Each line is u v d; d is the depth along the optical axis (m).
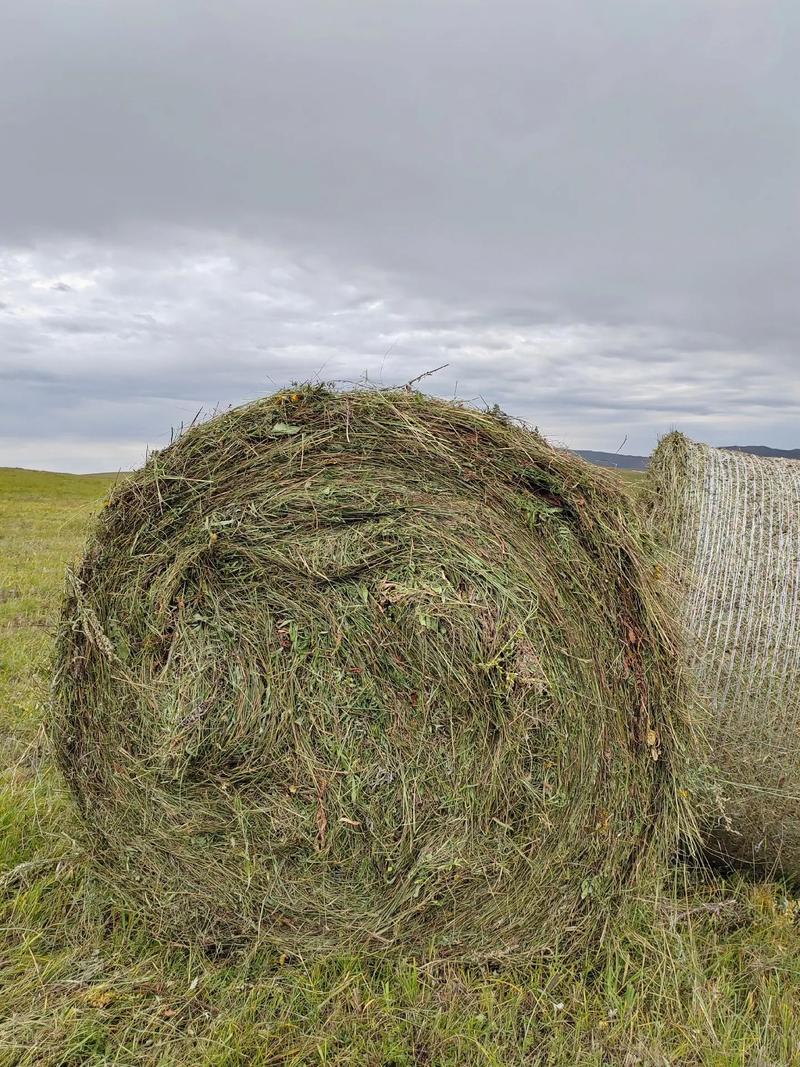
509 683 3.04
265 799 3.21
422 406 3.22
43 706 3.54
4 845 3.60
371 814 3.16
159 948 3.26
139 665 3.30
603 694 3.15
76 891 3.45
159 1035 2.73
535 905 3.18
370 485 3.21
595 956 3.19
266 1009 2.91
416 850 3.16
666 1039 2.76
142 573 3.30
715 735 3.52
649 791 3.24
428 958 3.16
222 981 3.08
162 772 3.24
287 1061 2.64
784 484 3.76
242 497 3.26
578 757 3.12
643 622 3.17
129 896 3.34
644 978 3.05
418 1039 2.78
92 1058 2.61
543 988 3.04
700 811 3.46
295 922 3.23
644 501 4.00
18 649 6.45
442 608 3.10
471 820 3.13
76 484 42.12
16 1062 2.54
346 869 3.20
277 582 3.23
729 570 3.59
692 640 3.54
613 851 3.20
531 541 3.13
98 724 3.35
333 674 3.18
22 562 11.44
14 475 45.88
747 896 3.61
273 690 3.20
